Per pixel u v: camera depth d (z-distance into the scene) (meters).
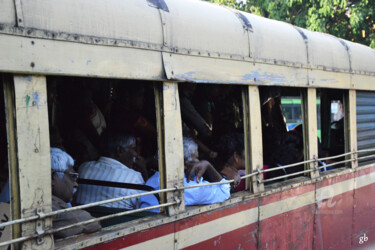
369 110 4.21
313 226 3.40
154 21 2.08
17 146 1.58
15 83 1.57
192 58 2.27
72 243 1.77
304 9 9.79
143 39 2.01
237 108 3.69
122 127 2.86
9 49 1.53
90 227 1.90
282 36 3.02
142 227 2.04
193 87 3.02
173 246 2.21
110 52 1.87
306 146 3.33
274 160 3.58
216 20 2.49
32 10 1.61
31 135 1.61
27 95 1.60
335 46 3.66
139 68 1.99
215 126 3.58
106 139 2.62
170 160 2.17
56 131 2.51
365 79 4.03
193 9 2.39
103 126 2.92
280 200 3.02
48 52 1.65
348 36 9.99
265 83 2.79
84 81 2.79
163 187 2.18
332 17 9.80
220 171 3.00
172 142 2.18
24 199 1.59
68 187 2.02
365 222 4.20
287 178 3.52
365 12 9.05
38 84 1.63
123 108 2.90
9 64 1.53
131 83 2.88
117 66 1.89
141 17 2.02
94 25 1.81
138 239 2.03
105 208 2.29
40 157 1.64
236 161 3.02
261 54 2.77
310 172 3.35
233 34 2.56
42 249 1.64
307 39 3.29
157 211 2.42
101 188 2.42
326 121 4.65
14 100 1.58
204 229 2.40
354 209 3.99
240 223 2.67
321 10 8.98
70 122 2.77
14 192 1.59
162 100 2.14
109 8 1.90
